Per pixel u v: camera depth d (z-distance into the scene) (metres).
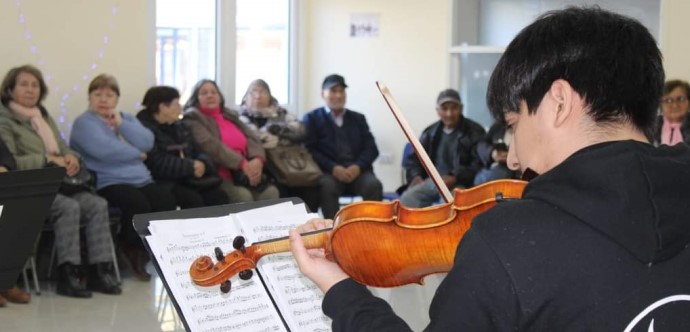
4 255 2.29
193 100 5.48
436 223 1.35
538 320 0.99
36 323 3.85
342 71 7.00
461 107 5.82
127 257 4.80
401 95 6.98
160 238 1.63
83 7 5.29
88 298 4.33
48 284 4.59
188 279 1.60
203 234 1.67
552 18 1.10
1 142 4.21
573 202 1.00
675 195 1.00
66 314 4.02
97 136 4.71
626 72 1.05
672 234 0.98
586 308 0.97
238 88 6.63
